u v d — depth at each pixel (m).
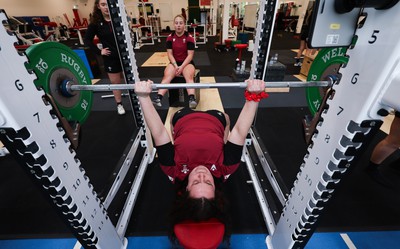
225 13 6.49
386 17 0.51
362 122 0.62
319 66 1.28
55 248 1.34
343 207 1.55
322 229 1.41
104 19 2.40
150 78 4.32
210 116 1.44
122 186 1.62
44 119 0.73
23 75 0.64
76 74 1.21
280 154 2.12
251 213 1.54
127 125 2.66
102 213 1.11
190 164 1.13
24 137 0.64
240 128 1.12
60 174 0.80
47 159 0.73
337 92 0.71
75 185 0.89
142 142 2.00
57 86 1.06
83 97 1.30
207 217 0.83
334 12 0.54
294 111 2.96
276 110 2.98
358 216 1.49
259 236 1.39
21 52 0.64
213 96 3.37
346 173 0.77
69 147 0.87
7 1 7.85
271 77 3.56
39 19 8.61
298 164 1.99
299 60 5.03
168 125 2.62
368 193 1.66
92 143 2.32
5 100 0.58
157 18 9.30
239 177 1.84
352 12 0.55
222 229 0.80
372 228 1.41
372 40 0.55
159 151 1.12
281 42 8.27
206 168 1.08
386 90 0.54
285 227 1.13
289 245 1.10
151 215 1.53
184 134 1.25
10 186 1.78
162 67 5.08
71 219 0.90
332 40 0.58
